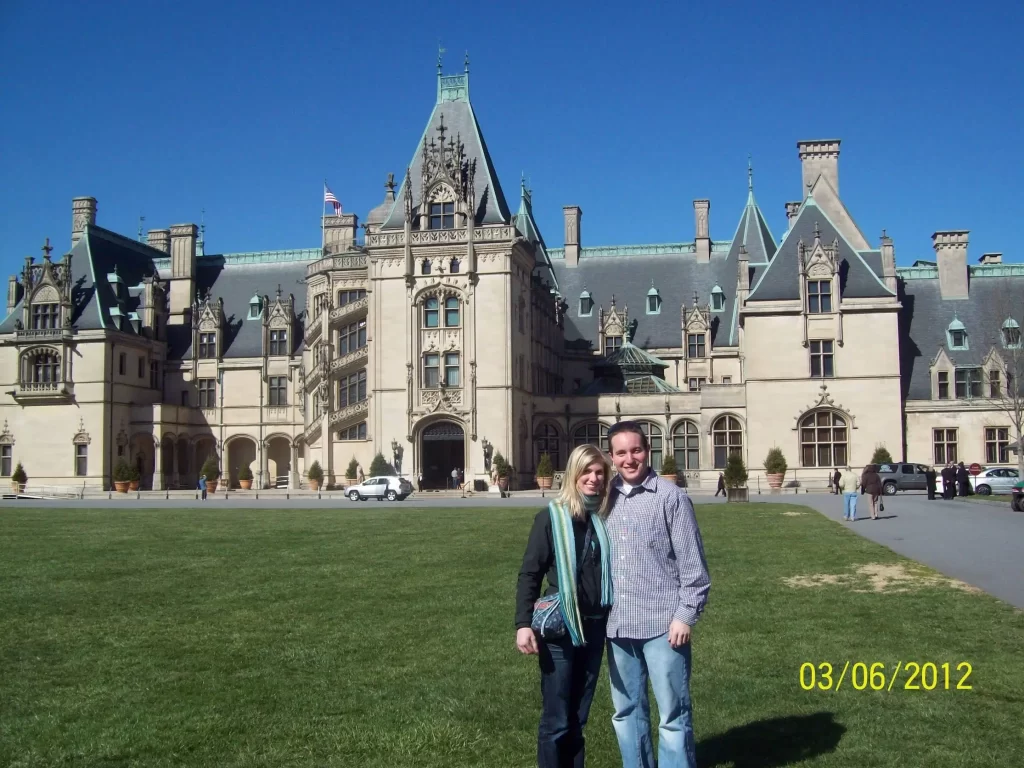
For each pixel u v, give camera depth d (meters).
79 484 87.38
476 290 76.25
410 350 76.62
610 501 10.31
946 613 19.19
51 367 88.88
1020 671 14.88
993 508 48.19
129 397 91.69
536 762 11.53
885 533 34.81
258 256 104.81
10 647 17.41
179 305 101.19
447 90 83.75
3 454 89.38
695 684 14.60
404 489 66.88
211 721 13.05
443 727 12.70
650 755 10.20
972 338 79.56
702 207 98.88
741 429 78.00
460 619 19.53
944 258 82.81
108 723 13.05
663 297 96.44
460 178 77.50
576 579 10.02
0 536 36.53
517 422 77.06
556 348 93.12
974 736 12.09
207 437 97.31
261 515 47.78
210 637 18.12
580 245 102.50
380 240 77.56
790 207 96.62
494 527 39.03
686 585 10.00
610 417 81.88
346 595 22.45
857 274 76.62
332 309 82.25
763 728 12.58
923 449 76.00
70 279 89.50
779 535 34.16
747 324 76.69
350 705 13.74
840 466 74.69
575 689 10.30
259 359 96.88
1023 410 74.62
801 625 18.39
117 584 24.27
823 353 75.69
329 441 80.81
